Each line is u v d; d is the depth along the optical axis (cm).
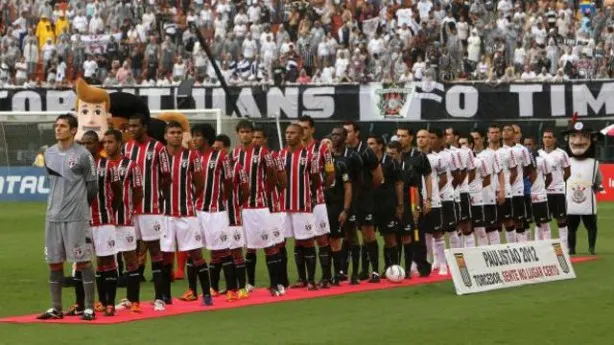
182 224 1797
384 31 5062
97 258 1689
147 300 1905
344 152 2094
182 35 5041
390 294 1938
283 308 1766
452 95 4522
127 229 1709
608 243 3005
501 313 1669
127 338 1464
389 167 2136
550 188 2689
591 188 2673
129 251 1717
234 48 4984
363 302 1828
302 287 2048
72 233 1614
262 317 1659
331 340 1435
